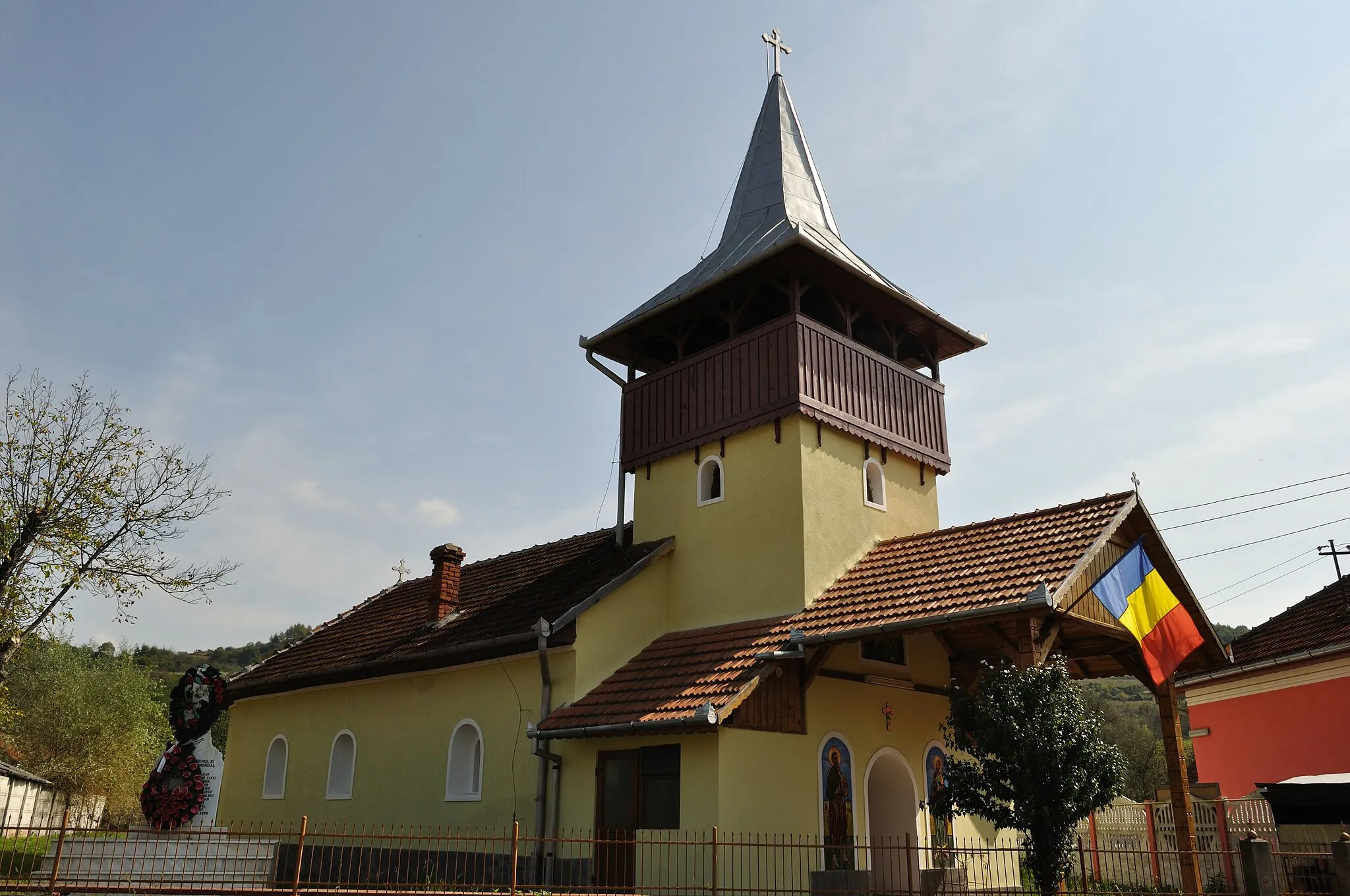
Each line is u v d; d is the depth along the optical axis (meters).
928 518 19.80
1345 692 20.52
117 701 44.97
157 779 17.09
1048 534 15.03
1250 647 24.02
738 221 22.30
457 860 17.22
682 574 18.80
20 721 42.53
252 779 23.80
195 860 14.62
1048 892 11.80
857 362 18.89
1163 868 18.88
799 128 23.28
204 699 17.56
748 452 18.27
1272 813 17.95
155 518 23.11
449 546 22.59
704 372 19.38
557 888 13.34
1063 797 11.84
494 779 17.25
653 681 16.20
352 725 21.16
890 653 17.58
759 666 14.90
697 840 14.14
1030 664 12.91
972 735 13.10
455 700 18.69
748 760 14.56
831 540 17.38
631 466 20.50
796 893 14.31
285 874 18.92
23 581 21.58
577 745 16.20
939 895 16.23
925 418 20.23
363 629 24.67
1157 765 49.69
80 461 22.39
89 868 14.01
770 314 20.62
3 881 11.90
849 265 18.02
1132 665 16.38
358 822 19.80
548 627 16.48
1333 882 13.48
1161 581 14.96
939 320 19.89
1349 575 23.47
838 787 15.87
